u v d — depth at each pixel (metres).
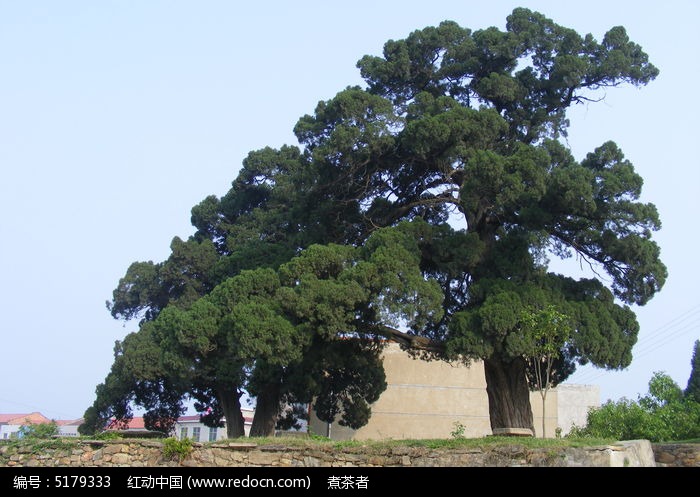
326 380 31.98
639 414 24.86
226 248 37.75
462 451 16.91
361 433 35.91
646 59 26.06
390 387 36.69
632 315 24.00
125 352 33.84
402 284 21.94
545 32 26.62
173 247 35.53
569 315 22.08
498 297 22.00
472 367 37.59
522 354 21.80
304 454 17.73
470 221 25.66
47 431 32.66
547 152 23.55
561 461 16.00
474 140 24.20
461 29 27.30
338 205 26.52
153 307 38.00
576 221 24.25
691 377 39.41
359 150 24.50
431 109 24.97
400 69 27.03
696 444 18.36
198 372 28.94
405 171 26.33
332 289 22.17
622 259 23.66
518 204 23.62
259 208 37.44
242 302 25.83
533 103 26.73
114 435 20.14
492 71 26.77
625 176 22.81
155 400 37.09
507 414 23.92
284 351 22.72
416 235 23.86
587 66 25.61
